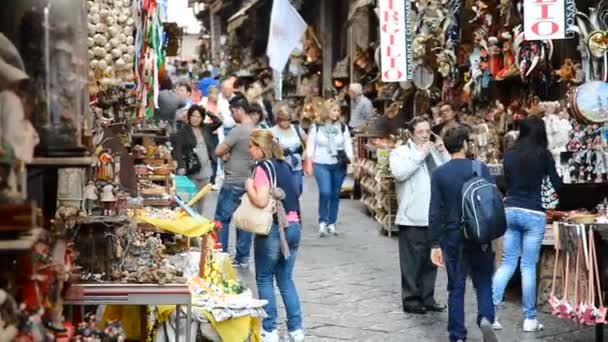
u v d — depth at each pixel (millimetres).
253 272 14961
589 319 10109
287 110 16516
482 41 17844
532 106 15602
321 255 16531
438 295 13234
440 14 20219
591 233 10117
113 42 8500
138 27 10898
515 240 11383
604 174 13281
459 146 10266
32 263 5215
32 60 5500
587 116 12961
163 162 14188
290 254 10688
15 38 5426
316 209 22547
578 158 13258
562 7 13070
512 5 16406
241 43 47500
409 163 12016
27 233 4781
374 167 20609
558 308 10500
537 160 11211
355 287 13914
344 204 23797
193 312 8594
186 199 14445
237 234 15102
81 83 5652
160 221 9695
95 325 7035
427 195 12117
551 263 12172
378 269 15266
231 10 50188
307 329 11477
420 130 12016
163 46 18859
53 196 6910
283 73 37469
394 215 18531
